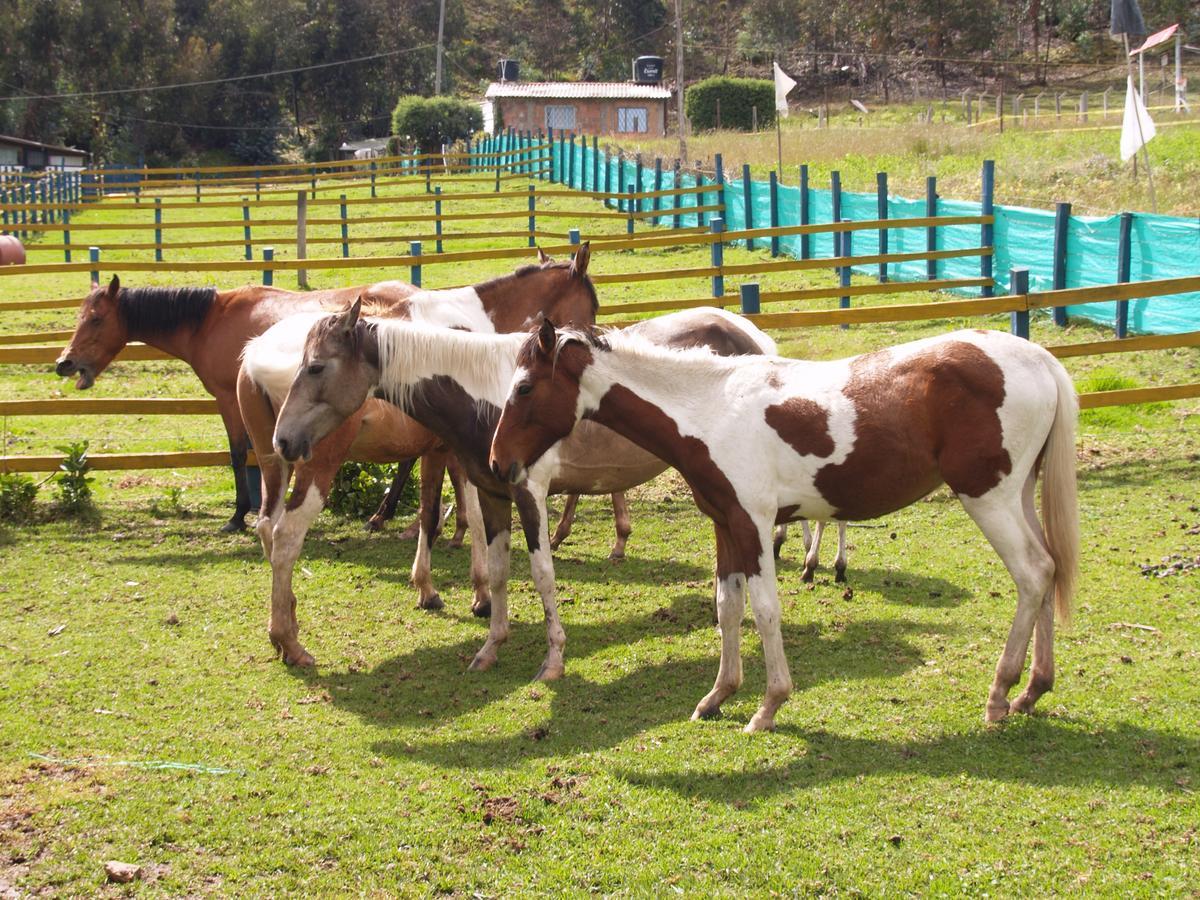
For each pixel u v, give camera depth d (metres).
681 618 6.69
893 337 13.22
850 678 5.56
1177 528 7.41
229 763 4.89
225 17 64.56
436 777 4.71
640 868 3.97
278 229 26.11
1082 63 64.69
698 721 5.21
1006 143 29.33
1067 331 12.96
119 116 59.28
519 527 8.73
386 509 8.84
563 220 25.08
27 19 56.75
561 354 5.24
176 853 4.16
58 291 18.45
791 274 17.80
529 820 4.33
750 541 5.04
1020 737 4.78
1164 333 12.07
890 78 66.75
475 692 5.75
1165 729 4.76
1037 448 4.88
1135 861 3.84
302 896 3.89
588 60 80.62
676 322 7.06
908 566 7.23
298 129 68.00
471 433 6.02
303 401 5.81
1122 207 18.36
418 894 3.88
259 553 8.14
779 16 73.50
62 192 31.95
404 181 31.52
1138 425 9.88
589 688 5.73
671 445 5.19
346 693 5.74
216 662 6.15
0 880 3.99
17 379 13.38
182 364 14.31
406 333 5.92
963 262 15.62
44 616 6.86
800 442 4.97
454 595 7.32
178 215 29.62
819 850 4.01
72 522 8.88
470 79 79.62
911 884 3.79
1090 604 6.25
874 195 17.31
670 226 24.19
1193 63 57.75
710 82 52.41
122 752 5.01
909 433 4.88
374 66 67.75
